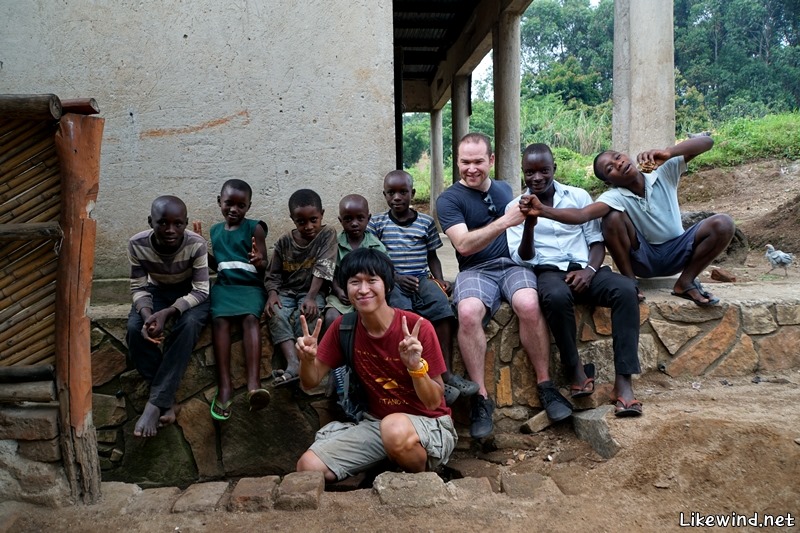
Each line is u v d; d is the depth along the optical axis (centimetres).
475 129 3003
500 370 390
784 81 3238
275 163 438
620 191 391
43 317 287
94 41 425
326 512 274
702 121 2816
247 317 378
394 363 311
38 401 286
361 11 436
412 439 309
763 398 358
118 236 433
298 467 323
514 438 379
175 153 433
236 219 396
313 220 380
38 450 288
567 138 2459
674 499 281
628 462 311
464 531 256
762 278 570
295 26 433
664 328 404
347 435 325
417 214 405
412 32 1257
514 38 966
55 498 288
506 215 354
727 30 3500
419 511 272
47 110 260
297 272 394
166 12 426
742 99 2997
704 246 395
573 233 390
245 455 400
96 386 394
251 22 431
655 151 382
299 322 381
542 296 366
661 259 411
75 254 282
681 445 306
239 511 279
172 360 365
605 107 2792
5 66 423
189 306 370
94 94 427
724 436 303
